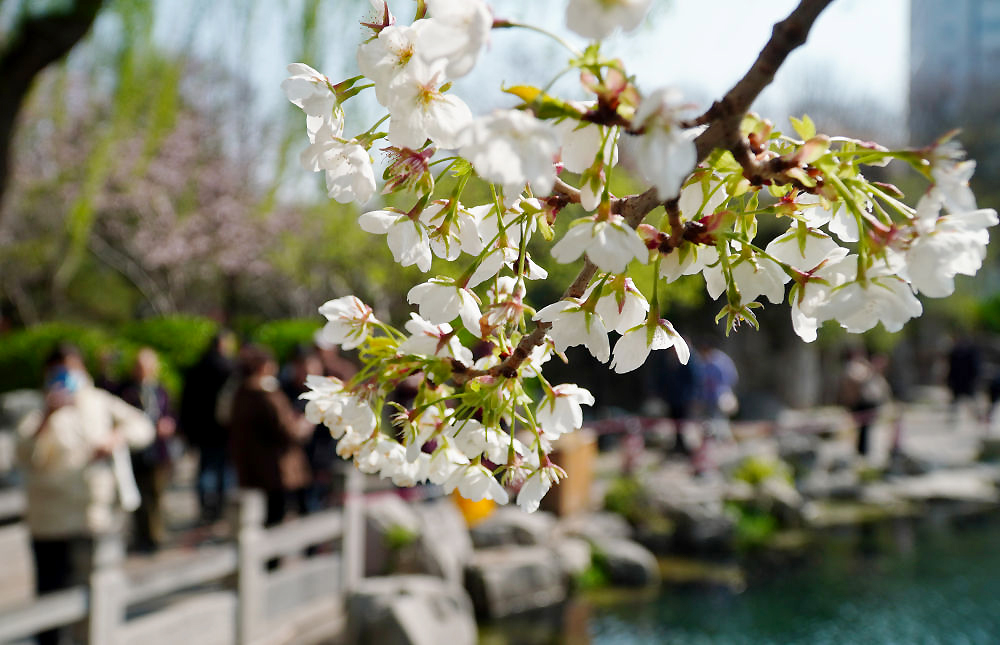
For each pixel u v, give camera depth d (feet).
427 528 24.02
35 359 37.68
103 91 23.49
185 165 54.75
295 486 20.70
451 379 2.89
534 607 25.16
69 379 15.67
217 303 82.17
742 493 35.04
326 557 20.15
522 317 2.84
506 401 2.85
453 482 3.00
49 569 14.99
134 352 38.81
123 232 62.03
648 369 51.98
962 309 67.51
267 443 20.48
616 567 27.53
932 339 72.28
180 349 41.09
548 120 2.34
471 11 2.23
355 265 57.16
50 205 58.95
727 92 2.26
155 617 15.10
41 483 14.96
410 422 2.86
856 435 42.63
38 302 80.59
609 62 2.20
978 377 53.98
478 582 24.43
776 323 57.57
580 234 2.38
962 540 33.06
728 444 41.09
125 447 16.65
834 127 75.00
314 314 72.43
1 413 31.55
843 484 39.45
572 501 31.58
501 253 2.98
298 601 18.88
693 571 29.22
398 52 2.62
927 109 74.84
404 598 19.16
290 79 2.87
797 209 2.76
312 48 17.40
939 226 2.33
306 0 17.44
